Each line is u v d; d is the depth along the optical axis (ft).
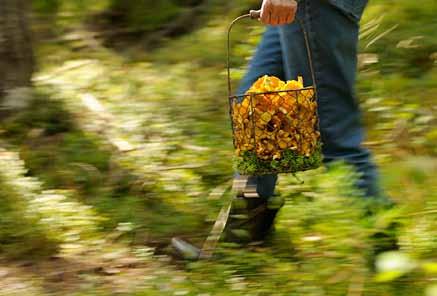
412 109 25.81
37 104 26.73
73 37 35.01
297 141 16.79
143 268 18.62
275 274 17.31
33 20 35.29
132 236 20.25
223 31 33.91
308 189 20.70
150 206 21.71
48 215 20.29
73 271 18.57
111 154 24.48
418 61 29.68
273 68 18.48
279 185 20.90
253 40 32.30
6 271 18.72
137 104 27.61
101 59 33.06
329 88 17.79
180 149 24.66
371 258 17.38
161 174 23.11
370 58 29.40
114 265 18.78
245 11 35.29
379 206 17.88
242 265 17.90
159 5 37.68
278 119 16.69
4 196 20.77
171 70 30.86
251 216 18.75
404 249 17.51
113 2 37.68
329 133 17.92
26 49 26.78
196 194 22.02
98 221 20.61
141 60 32.96
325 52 17.60
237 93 18.52
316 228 18.70
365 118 25.91
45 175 23.47
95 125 26.22
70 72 31.35
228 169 23.29
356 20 17.74
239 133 16.96
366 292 16.62
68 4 37.78
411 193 19.90
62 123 26.35
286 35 17.76
